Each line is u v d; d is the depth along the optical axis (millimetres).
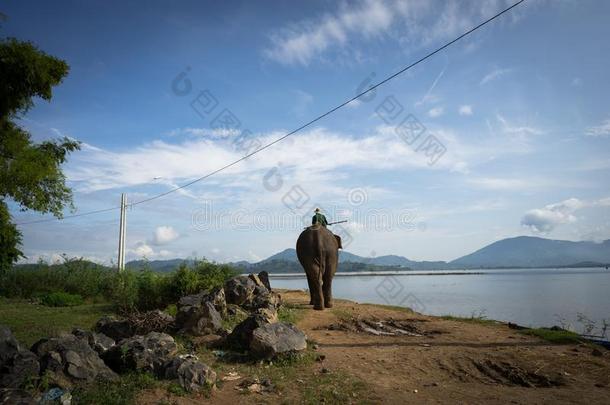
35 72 16125
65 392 6184
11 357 6453
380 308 17484
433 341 10742
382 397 6695
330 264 16469
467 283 62281
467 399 6656
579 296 35750
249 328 9414
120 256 28469
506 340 10859
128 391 6398
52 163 21750
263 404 6340
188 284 16594
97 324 11469
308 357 8734
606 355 9172
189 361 7289
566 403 6422
